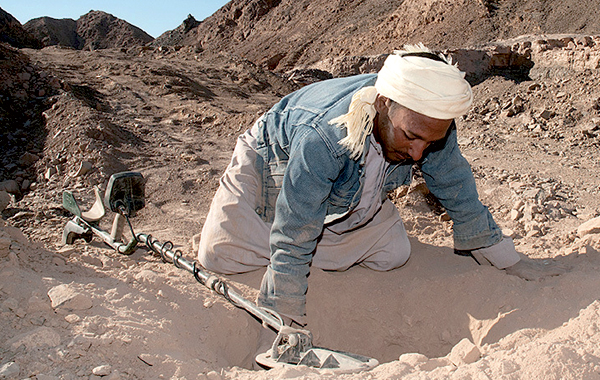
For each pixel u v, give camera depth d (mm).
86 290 2424
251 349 2666
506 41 27312
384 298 3018
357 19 49906
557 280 2645
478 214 2814
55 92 8602
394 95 2018
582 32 29672
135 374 1883
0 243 2480
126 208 3137
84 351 1896
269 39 57125
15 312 2086
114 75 13789
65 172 5859
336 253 3100
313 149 2170
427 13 39562
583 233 3684
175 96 12031
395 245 3082
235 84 15609
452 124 2602
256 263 3051
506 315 2551
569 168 7516
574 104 12867
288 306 2416
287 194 2244
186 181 5672
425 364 1988
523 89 15125
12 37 30922
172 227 4418
